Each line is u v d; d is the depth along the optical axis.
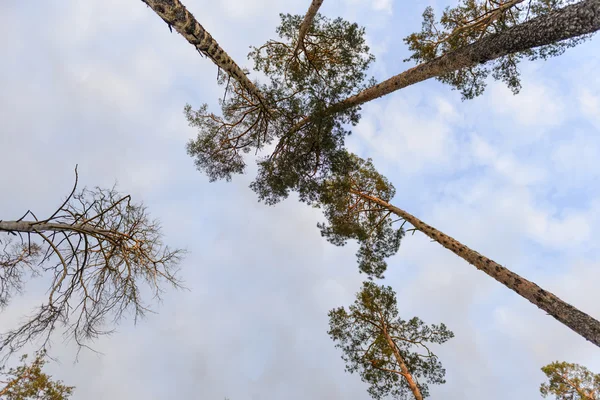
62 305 4.77
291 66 9.38
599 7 4.56
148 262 5.84
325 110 7.12
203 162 10.50
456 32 7.75
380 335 11.64
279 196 9.29
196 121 10.22
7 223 4.27
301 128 8.06
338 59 8.62
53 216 4.66
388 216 11.55
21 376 9.46
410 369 11.22
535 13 7.55
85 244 4.96
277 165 8.57
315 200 8.91
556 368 12.04
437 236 9.27
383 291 12.02
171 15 4.99
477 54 6.39
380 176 12.16
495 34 6.22
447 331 11.20
